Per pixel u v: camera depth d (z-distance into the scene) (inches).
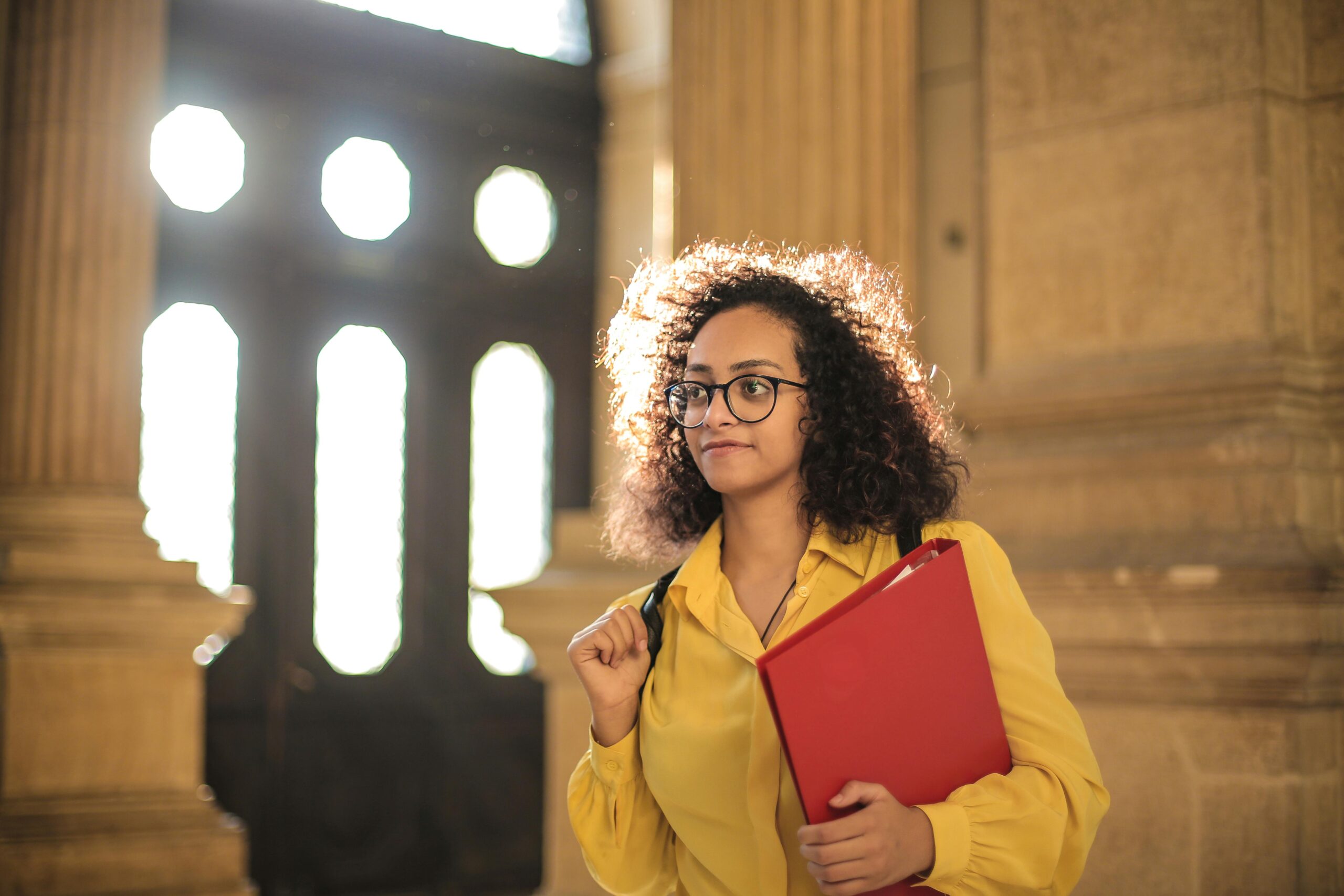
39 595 222.8
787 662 54.6
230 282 364.8
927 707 58.2
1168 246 132.9
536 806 403.2
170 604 234.2
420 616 388.5
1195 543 124.7
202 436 357.1
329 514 375.9
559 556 213.6
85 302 243.4
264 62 373.1
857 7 161.5
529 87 422.6
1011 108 146.5
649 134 423.8
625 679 69.7
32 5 246.5
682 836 68.3
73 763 226.1
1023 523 138.1
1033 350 142.9
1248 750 117.8
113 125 248.5
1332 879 117.0
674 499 80.7
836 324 70.1
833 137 161.8
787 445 67.6
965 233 156.1
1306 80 131.0
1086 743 63.3
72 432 240.1
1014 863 56.7
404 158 398.6
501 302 412.8
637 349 82.0
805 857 54.3
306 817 361.1
